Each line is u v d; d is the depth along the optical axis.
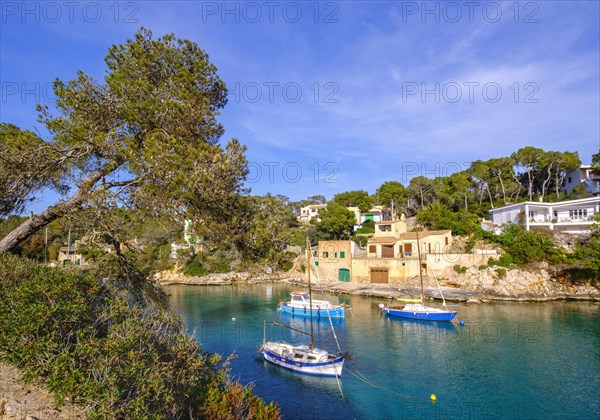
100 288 12.12
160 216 12.09
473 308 43.25
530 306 43.84
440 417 18.94
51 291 9.70
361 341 31.72
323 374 24.34
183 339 11.45
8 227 20.83
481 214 72.75
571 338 30.97
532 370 24.48
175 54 14.60
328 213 79.25
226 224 11.98
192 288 64.94
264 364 26.70
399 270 58.53
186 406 10.35
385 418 19.00
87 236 12.80
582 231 55.16
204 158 11.63
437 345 30.16
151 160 11.09
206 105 14.44
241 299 53.72
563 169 71.50
